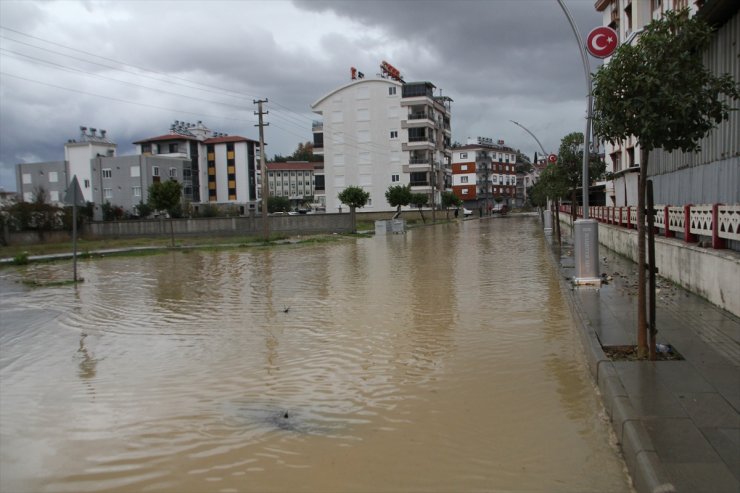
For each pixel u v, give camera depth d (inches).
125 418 220.7
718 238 386.0
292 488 160.2
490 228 1955.0
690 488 135.9
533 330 353.7
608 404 211.0
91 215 2234.3
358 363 289.9
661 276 513.0
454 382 254.1
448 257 883.4
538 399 228.8
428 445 186.5
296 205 4970.5
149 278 711.1
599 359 251.0
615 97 242.5
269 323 400.5
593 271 497.0
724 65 454.6
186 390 253.8
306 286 590.2
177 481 167.5
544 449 180.9
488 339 332.8
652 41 231.8
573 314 392.5
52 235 1669.5
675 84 232.7
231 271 771.4
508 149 5024.6
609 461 171.3
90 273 792.3
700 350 261.6
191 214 2893.7
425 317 402.0
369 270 726.5
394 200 2476.6
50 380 276.7
